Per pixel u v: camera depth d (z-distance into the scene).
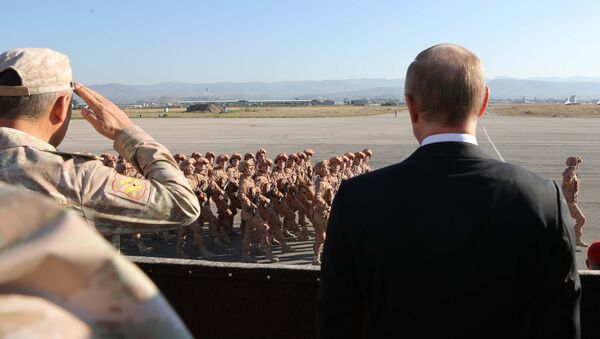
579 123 68.19
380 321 2.19
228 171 14.42
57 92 2.26
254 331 3.45
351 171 16.72
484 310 2.06
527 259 2.08
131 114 114.44
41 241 0.74
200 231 12.44
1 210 0.76
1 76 2.14
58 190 2.03
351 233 2.19
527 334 2.24
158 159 2.42
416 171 2.22
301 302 3.38
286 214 14.08
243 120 81.50
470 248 2.04
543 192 2.15
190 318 3.49
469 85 2.25
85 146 38.22
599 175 24.28
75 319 0.75
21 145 2.07
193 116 102.00
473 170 2.18
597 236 14.01
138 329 0.77
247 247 12.14
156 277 3.49
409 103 2.43
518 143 39.12
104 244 0.81
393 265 2.10
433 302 2.06
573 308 2.15
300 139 42.81
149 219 2.17
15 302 0.72
